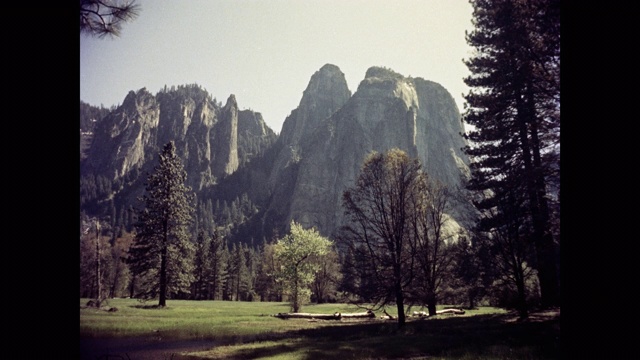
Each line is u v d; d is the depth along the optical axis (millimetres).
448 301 37031
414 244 28578
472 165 31938
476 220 28188
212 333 22984
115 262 73250
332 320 36406
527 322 20281
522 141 26828
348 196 26500
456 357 13500
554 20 14734
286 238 48438
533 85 21578
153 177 48281
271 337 21938
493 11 26781
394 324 28625
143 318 29875
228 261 106062
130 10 5793
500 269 24859
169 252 47219
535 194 23844
